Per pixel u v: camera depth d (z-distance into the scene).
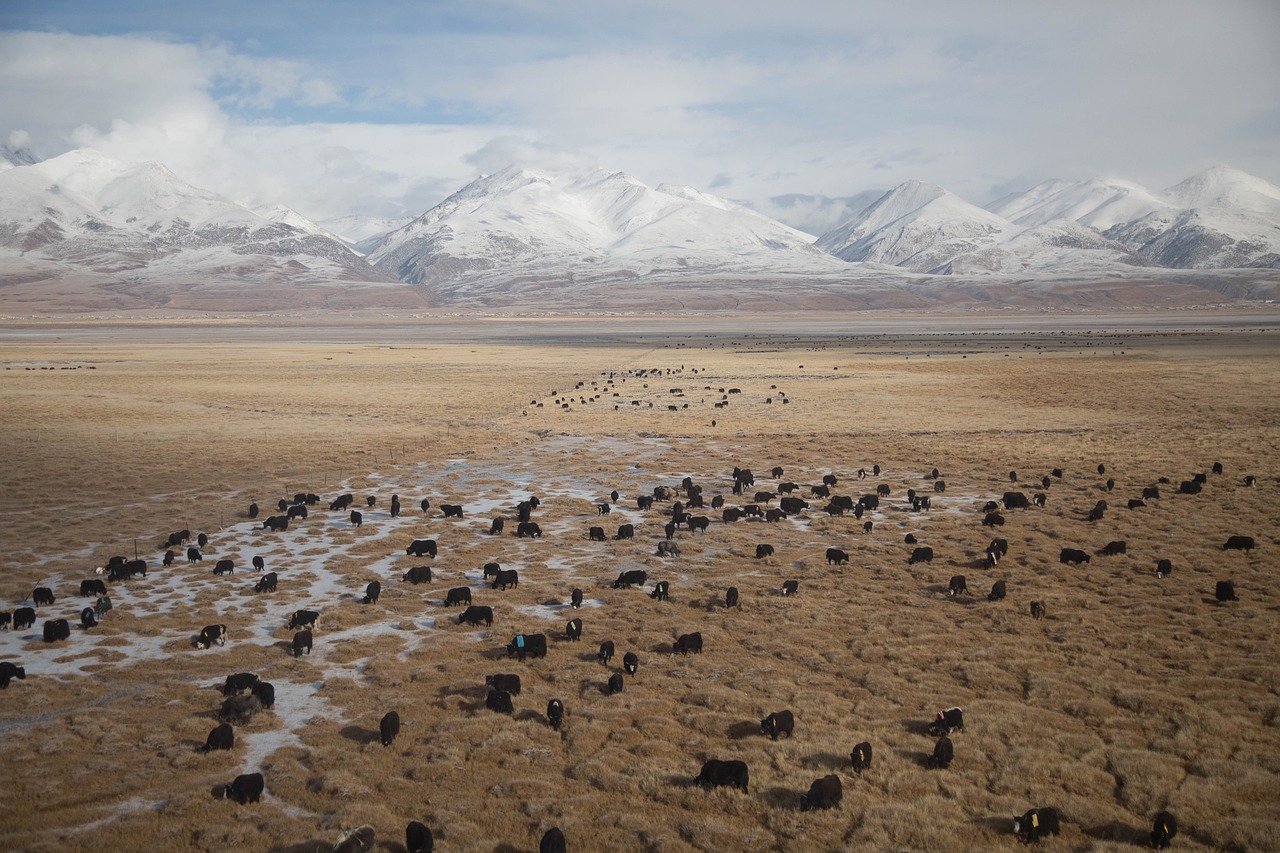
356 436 75.06
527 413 89.88
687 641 27.59
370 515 47.75
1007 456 64.38
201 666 26.56
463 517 47.06
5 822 18.30
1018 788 19.50
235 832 17.73
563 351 188.25
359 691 24.72
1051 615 30.39
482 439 73.94
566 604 32.56
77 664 26.89
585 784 20.00
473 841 17.62
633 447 70.44
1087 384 111.75
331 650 28.00
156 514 46.97
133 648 28.19
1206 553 37.69
